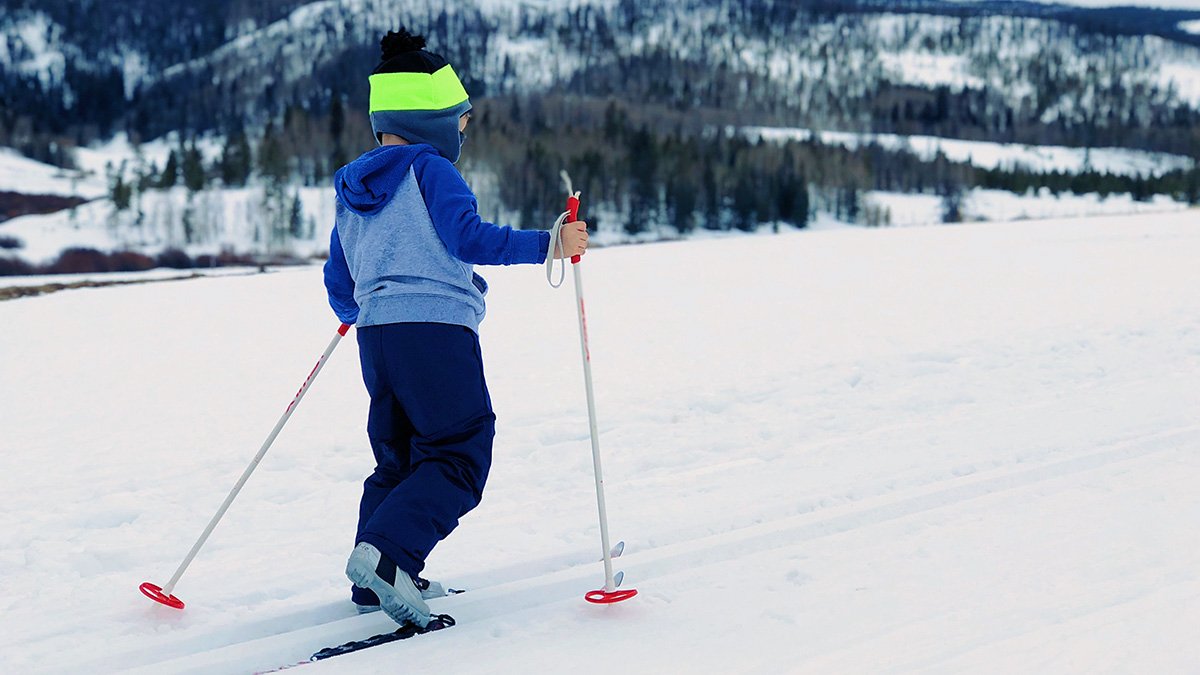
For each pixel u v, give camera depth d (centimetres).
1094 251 1496
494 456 459
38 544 355
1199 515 323
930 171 12556
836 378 602
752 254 1694
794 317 915
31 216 9600
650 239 9794
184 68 17350
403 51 267
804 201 10388
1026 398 530
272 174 10231
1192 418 461
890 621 251
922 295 1038
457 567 317
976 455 415
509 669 231
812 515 338
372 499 268
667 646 242
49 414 618
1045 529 315
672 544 327
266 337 938
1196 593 259
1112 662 222
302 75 16912
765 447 456
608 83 17950
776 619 256
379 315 254
